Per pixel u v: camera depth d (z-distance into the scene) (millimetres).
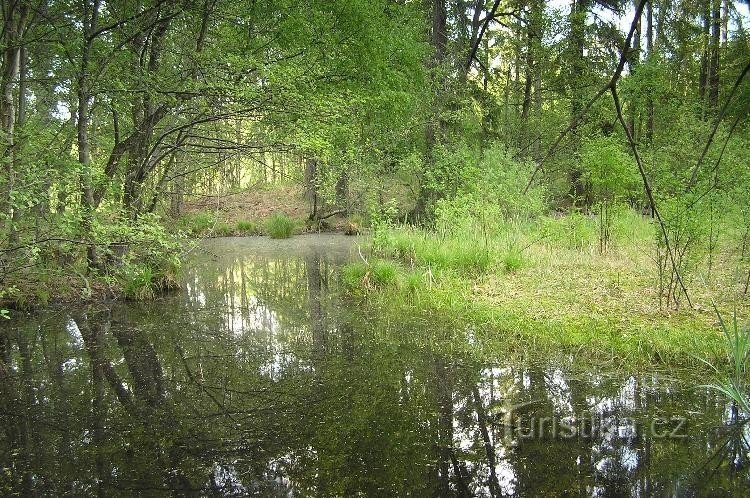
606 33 15328
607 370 4875
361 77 10797
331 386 4785
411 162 14672
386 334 6348
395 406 4320
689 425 3818
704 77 17359
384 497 3082
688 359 4941
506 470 3326
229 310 7785
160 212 10641
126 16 7738
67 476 3369
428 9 14508
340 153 10320
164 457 3602
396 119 12688
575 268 8867
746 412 3980
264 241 15852
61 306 7867
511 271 8938
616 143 9484
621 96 14266
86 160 7422
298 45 9406
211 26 8930
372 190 15852
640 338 5371
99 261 7680
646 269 8391
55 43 7434
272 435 3893
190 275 10812
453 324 6598
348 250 13875
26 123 6953
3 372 5281
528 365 5105
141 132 8375
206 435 3908
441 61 14617
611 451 3514
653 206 1490
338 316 7309
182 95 7613
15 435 3951
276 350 5871
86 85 7297
